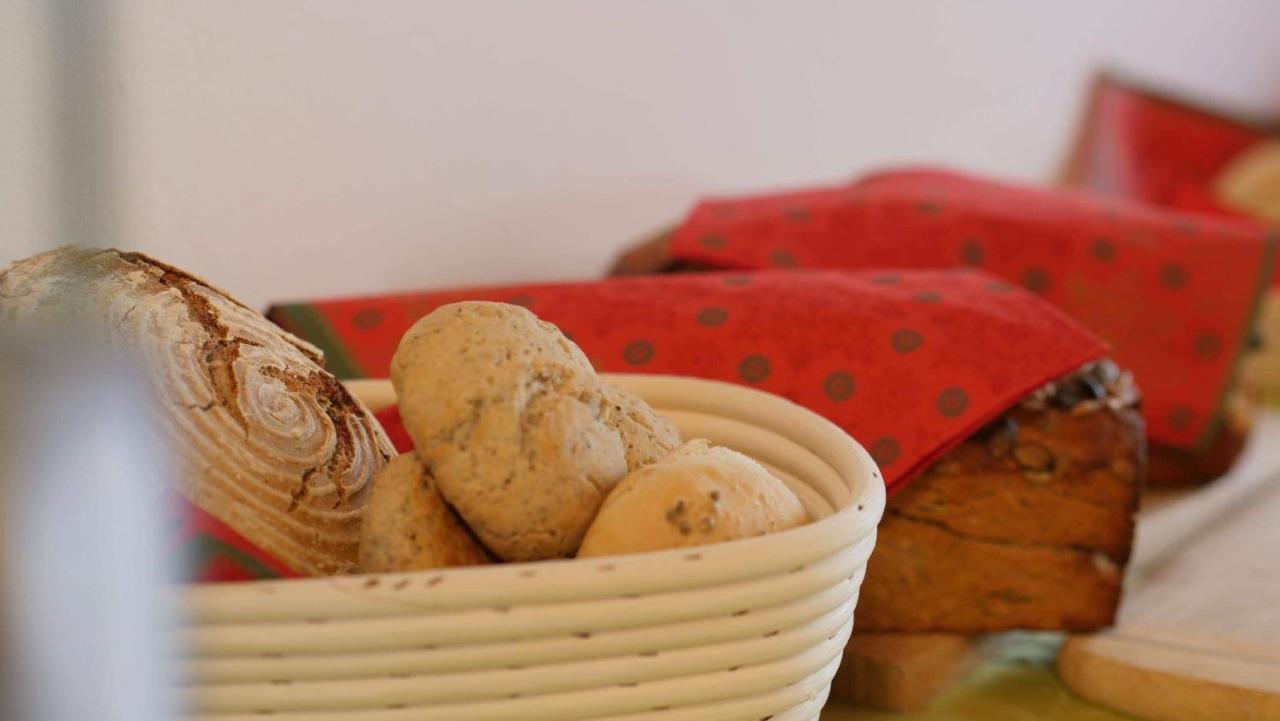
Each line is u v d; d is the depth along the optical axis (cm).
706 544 83
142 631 80
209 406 89
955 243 145
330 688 80
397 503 85
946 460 111
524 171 139
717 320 113
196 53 112
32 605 80
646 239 150
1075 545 113
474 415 85
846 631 87
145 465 86
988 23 229
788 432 97
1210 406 151
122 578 80
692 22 160
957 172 182
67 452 83
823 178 193
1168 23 290
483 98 132
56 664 80
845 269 138
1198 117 264
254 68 116
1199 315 152
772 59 176
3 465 82
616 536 84
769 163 180
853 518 84
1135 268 152
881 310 113
